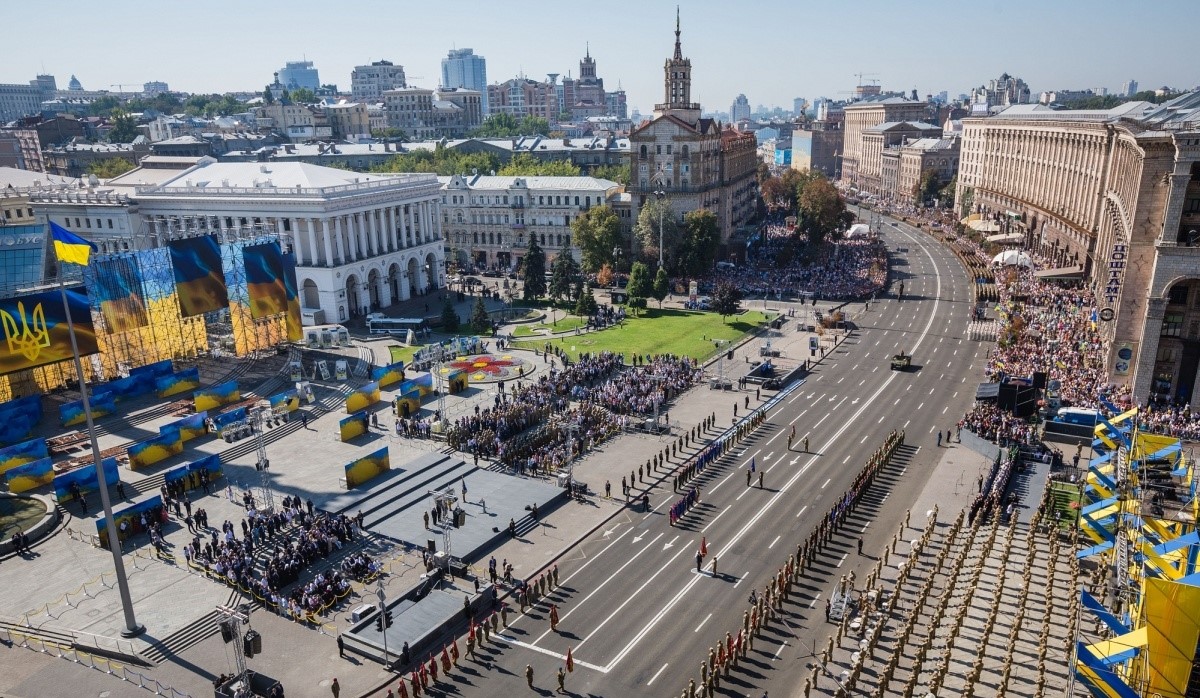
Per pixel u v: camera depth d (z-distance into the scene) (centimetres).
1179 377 9475
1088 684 4147
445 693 4969
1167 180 8919
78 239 5247
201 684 5047
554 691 4972
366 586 6156
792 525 6975
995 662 5022
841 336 13000
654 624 5638
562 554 6606
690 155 17325
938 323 13688
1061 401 9094
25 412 8869
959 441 8688
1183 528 5303
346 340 12481
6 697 4931
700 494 7619
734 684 4988
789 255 18738
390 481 7794
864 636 5322
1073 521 6675
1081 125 15638
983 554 6016
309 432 9162
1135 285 9344
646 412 9581
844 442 8769
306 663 5281
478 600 5866
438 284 16825
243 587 6044
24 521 7031
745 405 9956
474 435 8719
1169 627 4041
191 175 15675
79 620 5675
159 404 9850
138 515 6888
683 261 16350
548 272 18688
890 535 6738
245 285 11419
